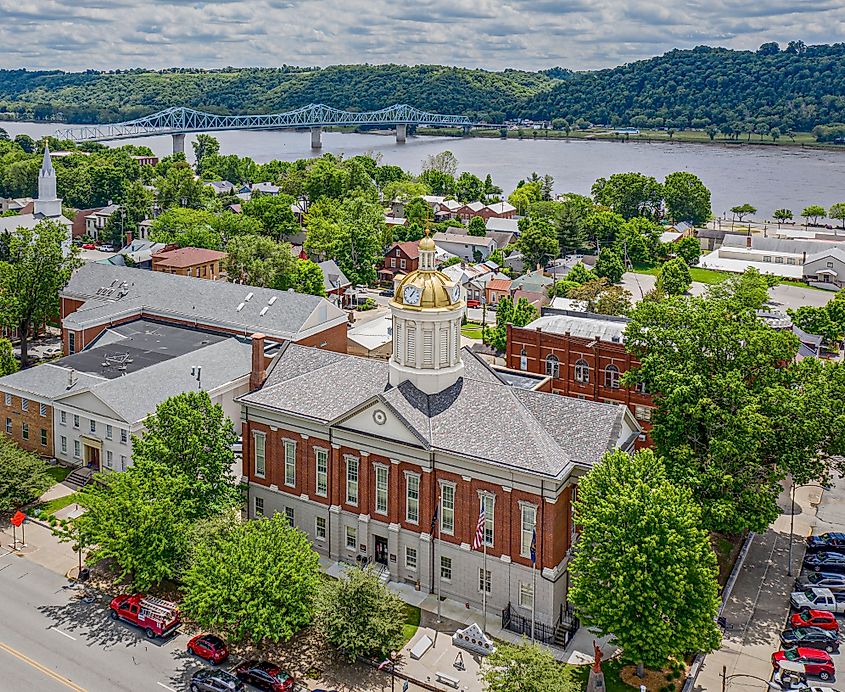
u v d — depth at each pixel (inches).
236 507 2866.6
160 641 2487.7
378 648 2391.7
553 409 2691.9
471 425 2684.5
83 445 3540.8
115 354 4067.4
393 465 2743.6
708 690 2303.2
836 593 2751.0
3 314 4781.0
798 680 2316.7
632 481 2340.1
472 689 2297.0
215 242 7475.4
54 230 4955.7
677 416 2874.0
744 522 2664.9
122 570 2780.5
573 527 2588.6
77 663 2365.9
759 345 2903.5
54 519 3174.2
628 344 3166.8
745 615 2655.0
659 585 2161.7
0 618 2566.4
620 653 2450.8
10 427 3782.0
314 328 4552.2
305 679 2332.7
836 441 2893.7
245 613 2247.8
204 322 4650.6
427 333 2802.7
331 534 2920.8
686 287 7175.2
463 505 2650.1
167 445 2829.7
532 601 2561.5
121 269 5221.5
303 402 2957.7
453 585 2719.0
